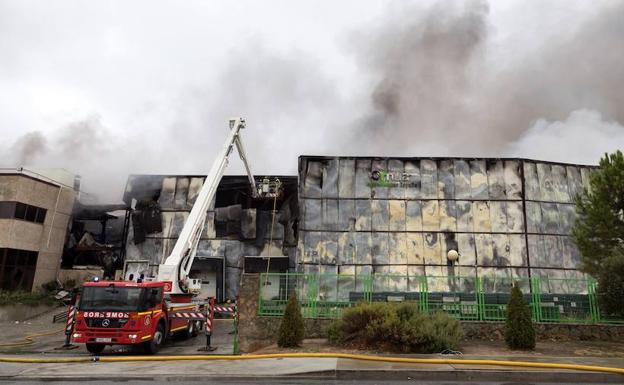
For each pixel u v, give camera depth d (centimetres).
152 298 1442
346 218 2762
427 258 2694
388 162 2867
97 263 3309
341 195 2803
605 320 1414
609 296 1334
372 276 1578
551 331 1408
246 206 3117
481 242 2719
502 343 1351
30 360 1191
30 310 2455
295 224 3034
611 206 1464
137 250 2995
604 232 1444
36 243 2883
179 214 3059
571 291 1577
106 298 1380
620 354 1161
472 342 1369
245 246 3005
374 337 1241
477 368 987
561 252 2728
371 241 2722
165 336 1540
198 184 3120
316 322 1460
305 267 2672
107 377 983
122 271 3066
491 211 2773
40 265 2900
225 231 3031
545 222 2772
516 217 2762
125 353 1409
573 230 1568
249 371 1000
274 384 914
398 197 2802
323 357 1139
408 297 1542
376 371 967
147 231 3023
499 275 2658
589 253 1488
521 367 1002
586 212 1525
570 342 1362
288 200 3094
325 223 2753
